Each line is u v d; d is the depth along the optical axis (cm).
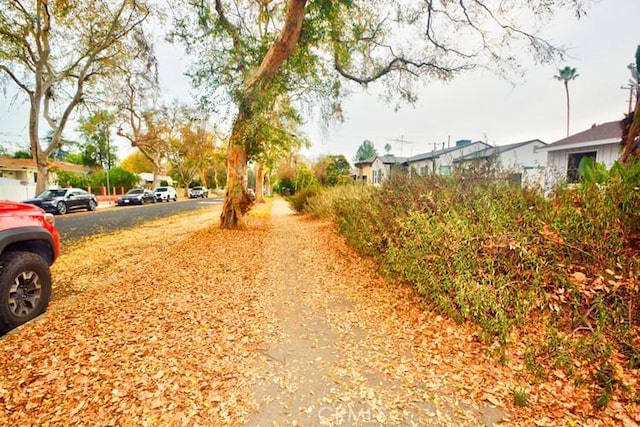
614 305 278
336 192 1319
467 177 464
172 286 490
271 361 291
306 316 401
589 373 249
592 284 284
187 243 860
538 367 261
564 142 1408
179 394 239
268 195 4922
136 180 3956
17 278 349
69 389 241
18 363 272
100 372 262
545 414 218
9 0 1338
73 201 1966
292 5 855
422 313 395
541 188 409
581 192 349
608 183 333
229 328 355
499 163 500
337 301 456
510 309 317
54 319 361
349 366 284
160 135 3114
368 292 491
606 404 219
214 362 285
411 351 311
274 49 909
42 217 408
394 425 212
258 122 950
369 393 245
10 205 379
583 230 314
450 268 348
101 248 807
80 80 1814
